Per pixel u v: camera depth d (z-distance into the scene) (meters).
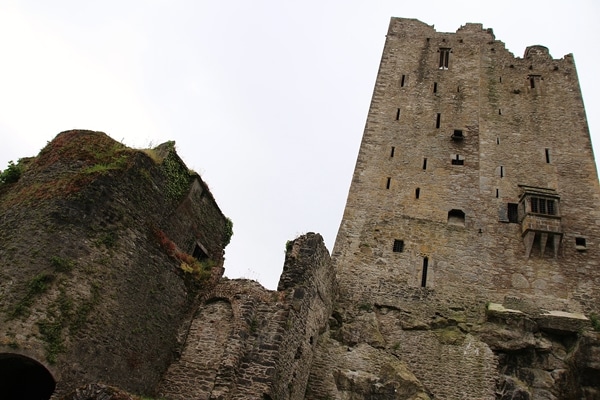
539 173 31.08
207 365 19.44
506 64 36.62
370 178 31.55
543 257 27.69
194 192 23.02
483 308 26.14
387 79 36.59
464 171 31.45
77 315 16.03
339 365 23.86
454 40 38.62
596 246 28.02
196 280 21.66
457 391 23.31
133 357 17.97
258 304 20.61
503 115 33.81
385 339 25.17
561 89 35.03
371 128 33.91
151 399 16.83
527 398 22.64
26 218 17.08
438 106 34.66
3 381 16.83
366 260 28.12
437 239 28.77
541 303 26.28
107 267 17.39
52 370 14.97
